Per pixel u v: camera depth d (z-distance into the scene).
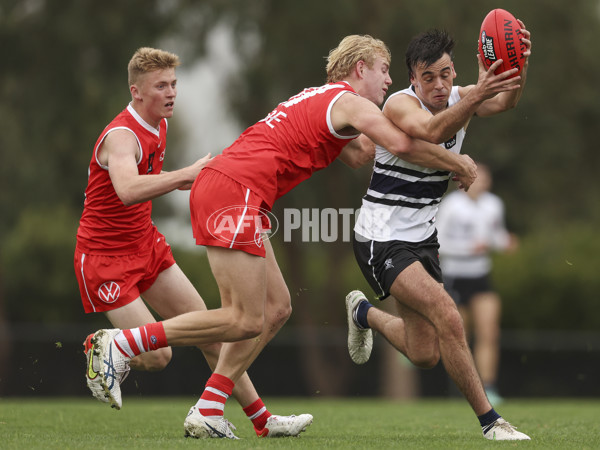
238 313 16.70
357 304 20.53
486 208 37.25
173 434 17.91
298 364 54.44
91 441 15.65
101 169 19.03
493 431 16.55
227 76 60.12
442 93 17.14
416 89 17.33
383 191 17.88
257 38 57.75
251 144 17.00
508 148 64.38
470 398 16.67
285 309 18.06
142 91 18.83
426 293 16.67
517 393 49.53
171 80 18.95
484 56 16.64
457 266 36.91
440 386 56.88
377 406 32.12
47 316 63.66
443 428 20.53
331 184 61.34
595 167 74.25
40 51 58.72
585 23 63.94
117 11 57.38
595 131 72.31
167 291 19.86
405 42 55.59
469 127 60.53
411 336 18.55
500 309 57.25
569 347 49.53
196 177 17.06
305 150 17.16
